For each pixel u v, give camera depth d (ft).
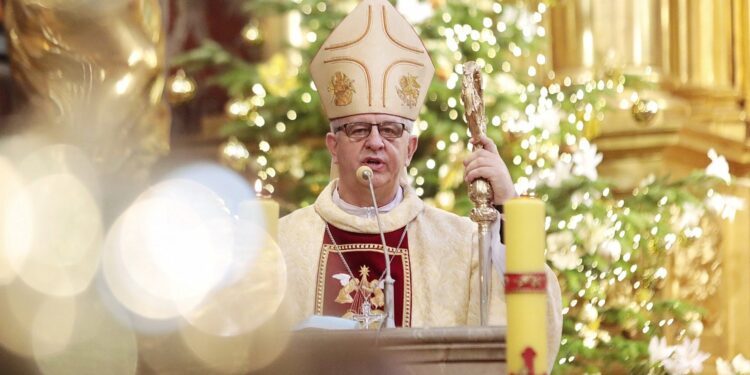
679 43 58.29
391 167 28.68
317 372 15.61
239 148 51.13
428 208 29.50
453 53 50.96
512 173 48.44
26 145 18.65
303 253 29.07
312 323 21.89
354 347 15.79
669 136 52.75
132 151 20.67
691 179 48.32
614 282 47.24
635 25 56.18
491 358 18.20
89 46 20.47
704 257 54.75
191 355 15.34
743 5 59.06
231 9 64.49
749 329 55.42
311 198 51.26
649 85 53.01
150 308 15.61
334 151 30.14
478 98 25.73
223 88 63.87
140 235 16.22
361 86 28.53
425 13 51.72
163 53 21.63
